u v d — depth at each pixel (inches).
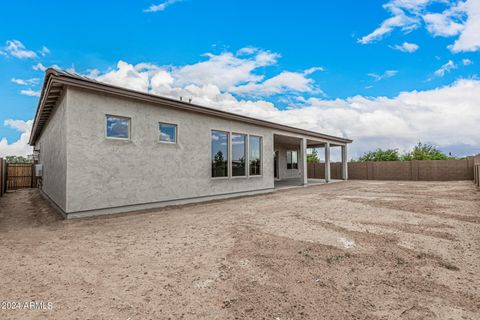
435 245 172.7
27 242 182.2
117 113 286.5
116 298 105.5
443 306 99.2
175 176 343.9
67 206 251.3
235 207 330.6
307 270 132.7
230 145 428.1
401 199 388.5
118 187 286.5
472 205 327.3
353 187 605.0
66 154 251.6
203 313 94.6
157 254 157.2
